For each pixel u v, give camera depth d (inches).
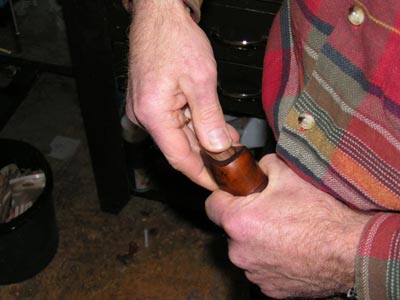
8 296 59.9
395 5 24.2
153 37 31.4
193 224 66.0
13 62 59.0
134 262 62.9
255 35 45.1
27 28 60.7
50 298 60.0
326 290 29.6
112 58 49.5
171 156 31.4
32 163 61.3
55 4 62.0
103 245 64.2
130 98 32.5
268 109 32.6
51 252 61.7
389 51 25.2
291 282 30.5
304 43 28.5
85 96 53.6
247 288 61.1
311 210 28.5
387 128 27.0
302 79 29.6
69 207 67.1
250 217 29.0
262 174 30.0
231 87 49.9
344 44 26.8
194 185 63.6
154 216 66.7
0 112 73.2
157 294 60.8
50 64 57.8
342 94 27.6
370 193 28.7
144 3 32.9
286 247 28.3
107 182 62.8
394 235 25.1
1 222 57.1
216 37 45.8
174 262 63.2
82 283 61.2
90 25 46.9
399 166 27.4
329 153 28.9
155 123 30.5
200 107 29.5
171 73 29.9
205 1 43.3
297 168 30.0
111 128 56.1
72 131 74.4
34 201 58.4
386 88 26.1
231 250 31.0
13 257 57.4
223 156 29.1
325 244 27.1
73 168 70.8
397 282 24.6
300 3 28.5
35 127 74.7
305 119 28.5
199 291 61.1
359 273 25.6
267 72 32.3
